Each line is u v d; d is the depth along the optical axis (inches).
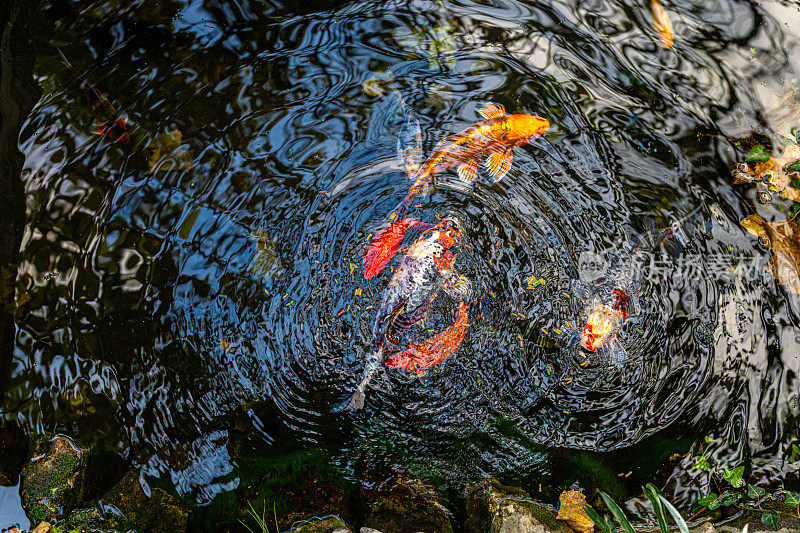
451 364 76.0
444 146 82.2
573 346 75.8
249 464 71.8
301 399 74.5
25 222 78.0
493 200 81.6
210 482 71.1
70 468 68.9
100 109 83.1
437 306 77.9
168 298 76.8
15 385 72.2
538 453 72.7
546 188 81.3
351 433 73.5
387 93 85.9
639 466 71.8
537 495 70.8
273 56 87.8
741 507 68.8
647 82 85.4
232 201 80.5
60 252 77.3
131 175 80.8
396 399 74.7
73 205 79.2
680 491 70.4
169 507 69.6
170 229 79.2
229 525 69.6
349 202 81.1
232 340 75.9
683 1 89.4
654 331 75.6
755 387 73.2
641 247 78.3
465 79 86.6
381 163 82.5
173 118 83.6
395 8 91.0
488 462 72.7
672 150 81.9
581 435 73.3
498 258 79.4
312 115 84.6
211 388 74.1
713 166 80.9
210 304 76.9
